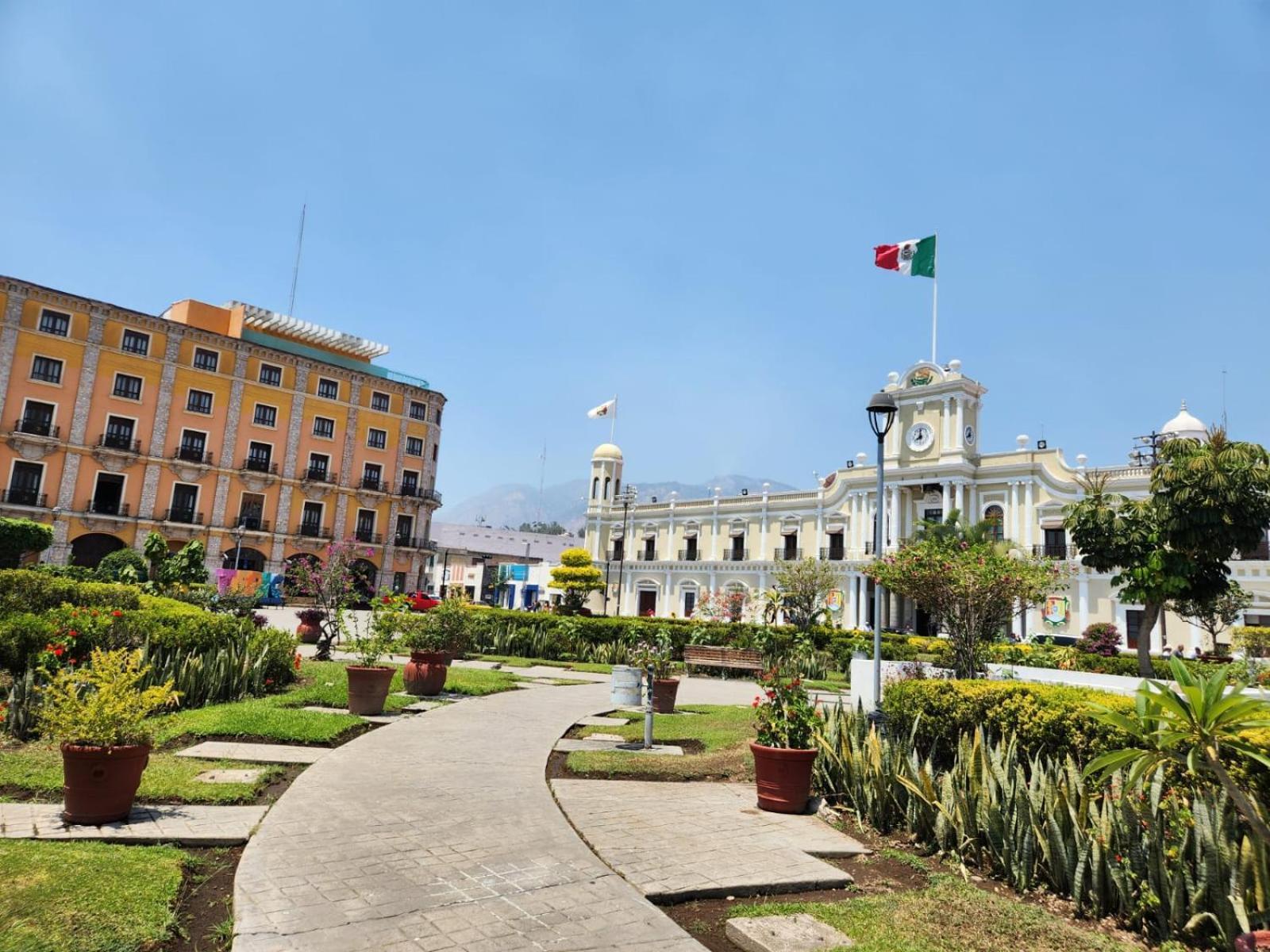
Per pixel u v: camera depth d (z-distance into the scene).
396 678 14.68
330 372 53.41
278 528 50.41
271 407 50.88
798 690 7.84
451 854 5.63
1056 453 37.81
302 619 22.33
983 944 4.57
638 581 56.06
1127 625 33.53
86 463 43.72
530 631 24.80
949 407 41.19
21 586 12.42
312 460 52.47
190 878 5.11
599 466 61.97
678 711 13.92
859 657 12.96
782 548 48.81
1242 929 4.48
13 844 5.15
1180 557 14.54
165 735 8.52
